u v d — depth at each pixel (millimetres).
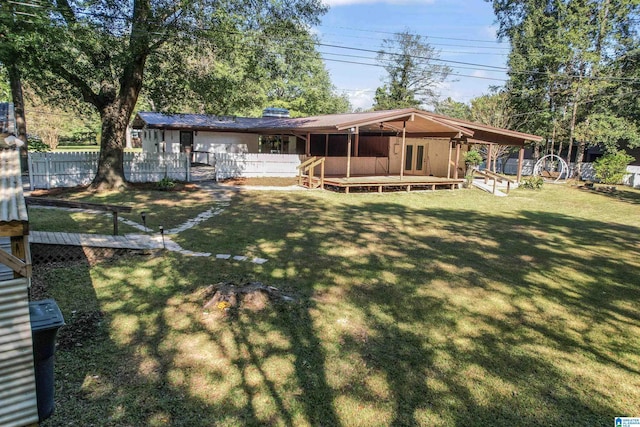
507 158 29016
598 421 3256
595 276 6977
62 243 6562
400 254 7824
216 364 3830
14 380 2477
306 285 5922
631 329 4949
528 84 26156
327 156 20688
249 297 5117
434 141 20875
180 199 13047
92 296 5238
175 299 5227
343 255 7566
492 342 4480
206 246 7754
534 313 5320
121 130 14055
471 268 7125
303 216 11172
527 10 28047
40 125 29094
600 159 23375
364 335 4508
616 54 24859
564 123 25906
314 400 3385
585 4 24156
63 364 3707
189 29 12320
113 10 11914
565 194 18594
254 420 3119
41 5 9078
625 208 15367
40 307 3057
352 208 12828
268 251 7586
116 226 7961
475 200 15883
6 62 10258
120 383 3490
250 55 14617
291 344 4246
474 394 3547
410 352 4195
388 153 21391
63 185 14383
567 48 23672
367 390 3541
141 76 13805
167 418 3098
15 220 2350
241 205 12492
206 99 14477
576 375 3904
